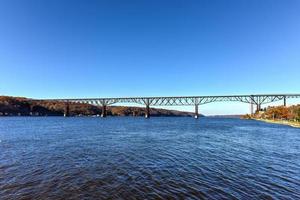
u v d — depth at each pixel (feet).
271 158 100.99
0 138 161.27
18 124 340.39
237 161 94.12
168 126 339.57
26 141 146.00
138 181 65.67
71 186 60.64
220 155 106.83
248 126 359.87
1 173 71.10
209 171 77.71
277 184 65.00
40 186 60.18
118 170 77.10
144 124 393.09
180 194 56.49
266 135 208.85
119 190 58.44
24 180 64.69
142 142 150.61
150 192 57.47
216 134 215.92
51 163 85.35
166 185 62.69
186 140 165.37
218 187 61.72
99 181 65.05
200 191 58.65
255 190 59.98
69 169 77.25
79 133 207.92
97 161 90.12
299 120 436.35
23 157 95.09
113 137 178.91
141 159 95.40
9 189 57.72
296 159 99.35
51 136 178.60
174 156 102.94
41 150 112.57
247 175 73.41
